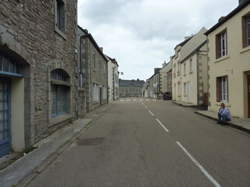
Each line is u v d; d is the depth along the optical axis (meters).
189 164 5.91
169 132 10.38
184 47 32.34
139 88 116.50
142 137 9.32
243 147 7.64
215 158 6.42
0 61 6.52
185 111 20.38
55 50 10.32
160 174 5.23
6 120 7.19
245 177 5.03
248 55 13.07
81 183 4.81
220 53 17.34
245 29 13.66
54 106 11.01
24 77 7.66
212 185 4.62
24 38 7.25
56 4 10.80
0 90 6.89
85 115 17.19
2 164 6.03
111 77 46.06
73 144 8.30
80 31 19.27
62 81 11.41
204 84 25.19
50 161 6.27
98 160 6.37
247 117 13.66
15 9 6.66
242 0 15.56
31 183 4.86
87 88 19.42
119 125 12.57
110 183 4.77
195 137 9.27
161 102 36.75
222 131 10.59
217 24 16.66
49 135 9.50
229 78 15.33
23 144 7.59
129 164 5.96
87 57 19.31
